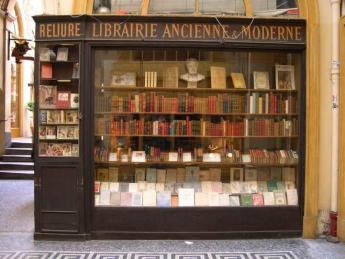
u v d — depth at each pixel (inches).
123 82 224.7
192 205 219.0
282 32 213.8
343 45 210.1
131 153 226.7
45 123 213.0
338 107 214.1
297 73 223.0
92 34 209.3
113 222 213.8
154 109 227.8
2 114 459.2
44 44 210.8
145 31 210.1
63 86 214.7
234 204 220.8
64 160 211.2
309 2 213.8
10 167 425.4
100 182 222.8
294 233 217.6
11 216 261.3
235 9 225.3
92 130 213.0
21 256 189.2
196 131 229.9
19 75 569.3
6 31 464.1
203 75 229.3
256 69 230.4
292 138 227.6
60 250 197.5
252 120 230.2
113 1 223.8
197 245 206.1
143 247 202.4
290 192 223.6
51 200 212.2
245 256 190.5
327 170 219.3
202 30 211.2
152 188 225.6
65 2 215.6
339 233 211.6
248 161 229.9
